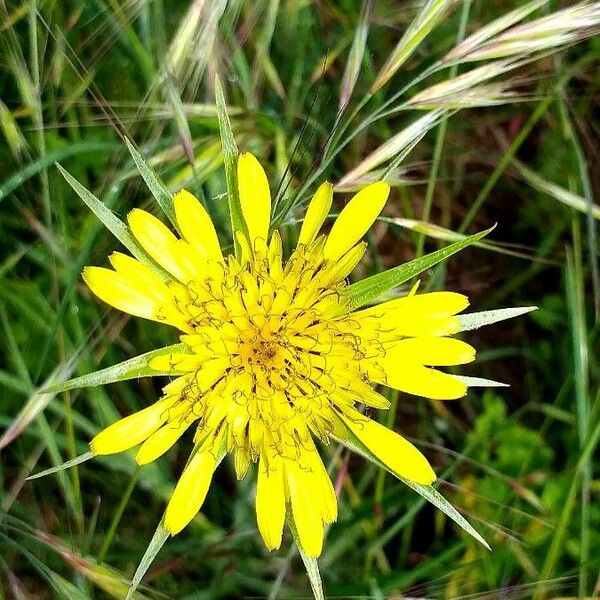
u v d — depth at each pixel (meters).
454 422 0.14
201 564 0.12
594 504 0.13
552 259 0.15
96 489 0.13
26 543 0.11
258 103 0.12
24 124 0.12
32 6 0.10
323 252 0.09
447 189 0.15
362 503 0.12
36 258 0.12
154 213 0.11
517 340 0.15
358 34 0.09
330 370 0.09
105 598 0.11
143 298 0.08
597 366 0.14
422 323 0.09
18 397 0.12
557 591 0.12
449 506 0.09
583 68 0.14
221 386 0.09
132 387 0.13
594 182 0.14
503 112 0.15
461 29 0.11
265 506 0.09
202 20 0.09
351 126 0.14
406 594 0.12
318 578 0.09
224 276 0.09
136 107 0.12
